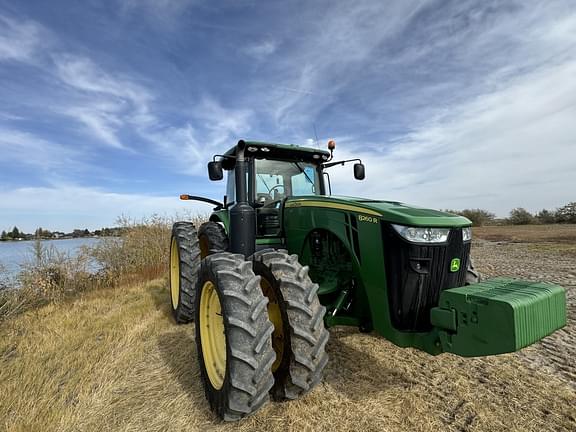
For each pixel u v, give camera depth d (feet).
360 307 8.75
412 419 6.91
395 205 8.76
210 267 7.88
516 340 5.42
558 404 7.39
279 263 7.69
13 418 7.22
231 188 15.64
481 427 6.65
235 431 6.74
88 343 11.55
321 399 7.64
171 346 11.08
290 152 13.26
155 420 7.17
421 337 7.00
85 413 7.43
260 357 6.71
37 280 18.63
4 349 11.44
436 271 7.38
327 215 9.25
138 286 21.53
